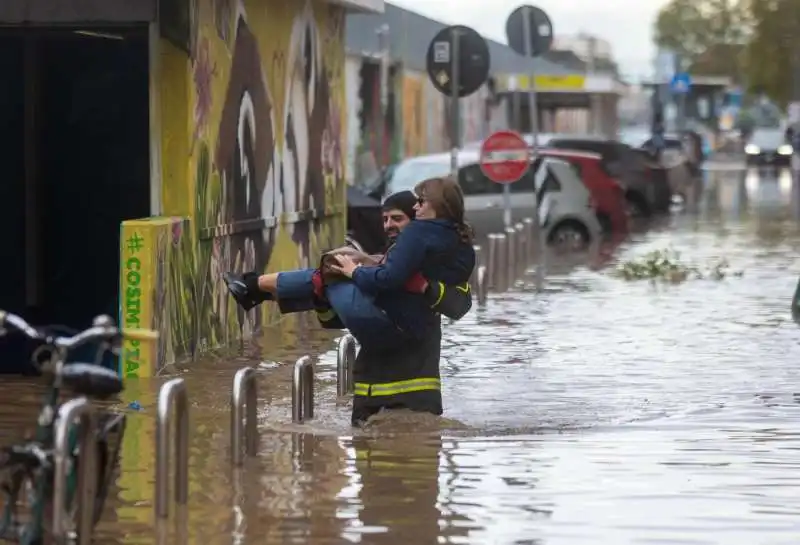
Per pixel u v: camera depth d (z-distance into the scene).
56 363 14.89
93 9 27.81
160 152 29.50
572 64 183.88
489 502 18.44
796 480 19.64
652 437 22.45
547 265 53.28
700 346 32.38
